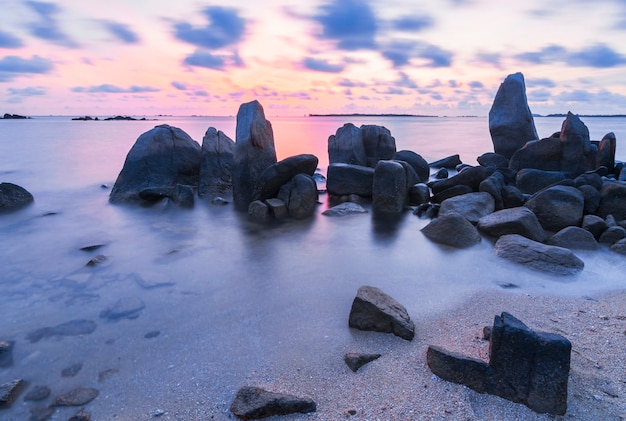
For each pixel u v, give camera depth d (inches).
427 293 277.6
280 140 1820.9
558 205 417.7
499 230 390.3
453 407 159.3
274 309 260.2
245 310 259.6
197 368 197.9
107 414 168.2
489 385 163.9
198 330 235.3
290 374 189.9
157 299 279.1
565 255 317.1
